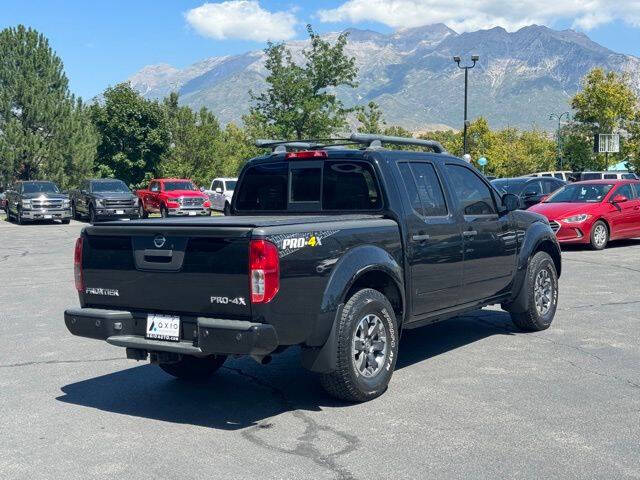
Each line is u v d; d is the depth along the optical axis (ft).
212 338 16.58
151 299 17.93
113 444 16.15
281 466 14.66
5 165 158.10
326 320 17.90
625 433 16.37
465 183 24.25
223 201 125.29
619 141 183.42
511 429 16.70
